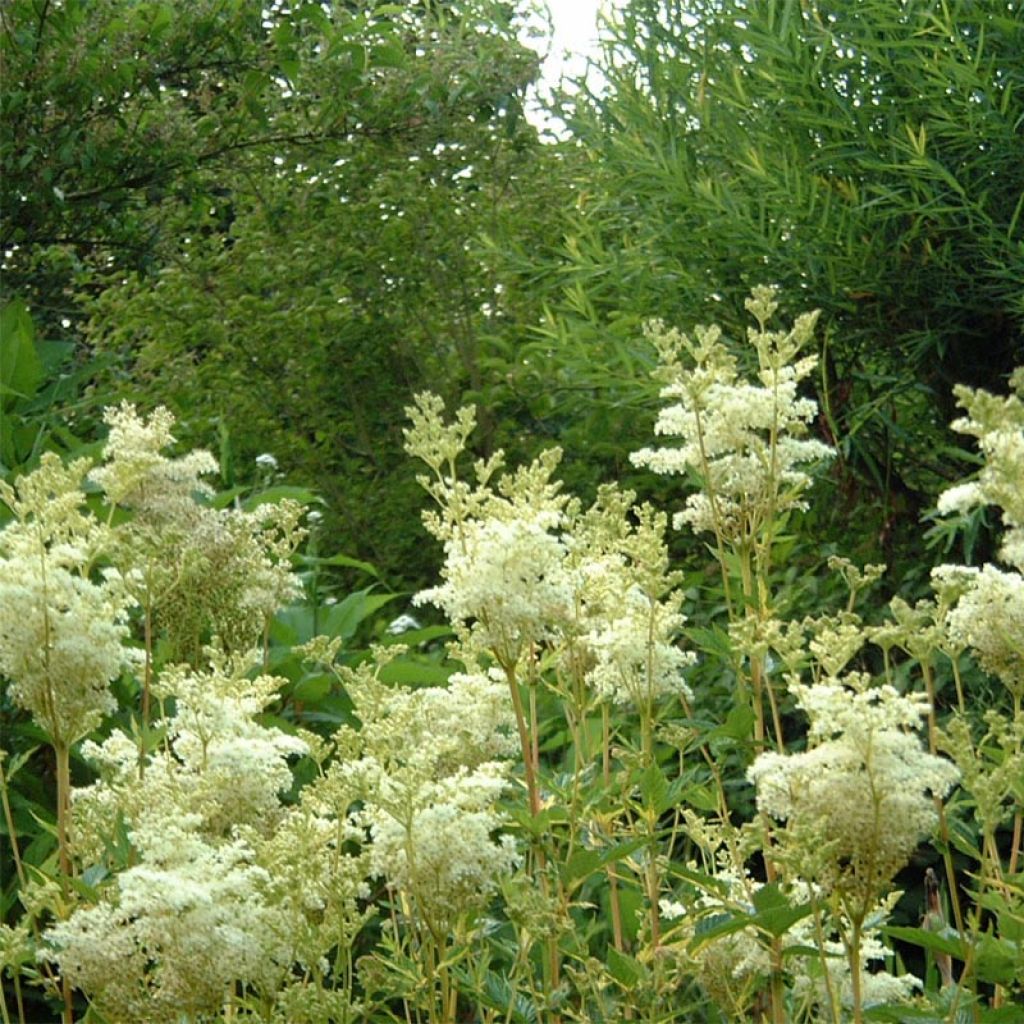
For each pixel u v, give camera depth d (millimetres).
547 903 2086
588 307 6109
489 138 8008
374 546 7582
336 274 7977
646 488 6957
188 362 8062
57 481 2248
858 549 5680
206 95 7484
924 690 4848
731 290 5703
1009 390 5688
